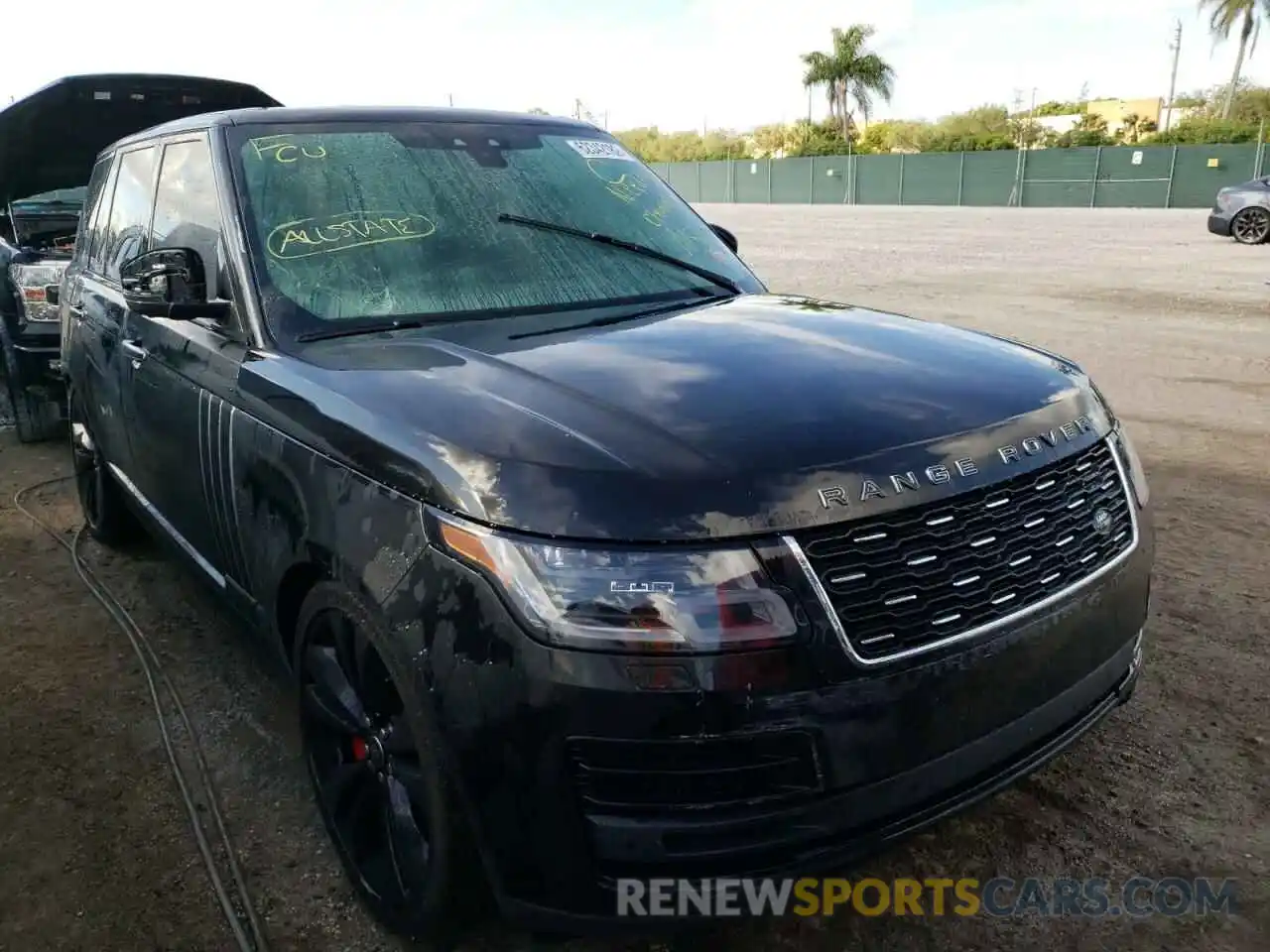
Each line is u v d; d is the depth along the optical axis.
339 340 2.77
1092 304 11.58
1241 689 3.47
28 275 6.38
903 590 1.99
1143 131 52.56
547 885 2.00
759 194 49.78
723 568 1.87
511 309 2.97
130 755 3.27
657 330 2.79
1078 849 2.74
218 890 2.67
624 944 2.46
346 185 3.18
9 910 2.61
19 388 6.64
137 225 3.96
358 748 2.53
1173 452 6.09
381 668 2.29
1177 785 2.98
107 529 4.81
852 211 37.12
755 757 1.90
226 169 3.16
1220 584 4.27
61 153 7.03
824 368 2.46
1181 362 8.52
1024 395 2.41
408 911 2.34
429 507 2.07
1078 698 2.32
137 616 4.23
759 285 3.54
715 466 1.96
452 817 2.10
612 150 3.87
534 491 1.96
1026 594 2.18
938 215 32.72
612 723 1.87
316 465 2.41
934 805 2.09
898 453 2.06
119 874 2.74
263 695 3.59
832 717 1.91
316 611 2.48
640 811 1.91
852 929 2.49
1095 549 2.37
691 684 1.86
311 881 2.71
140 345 3.58
